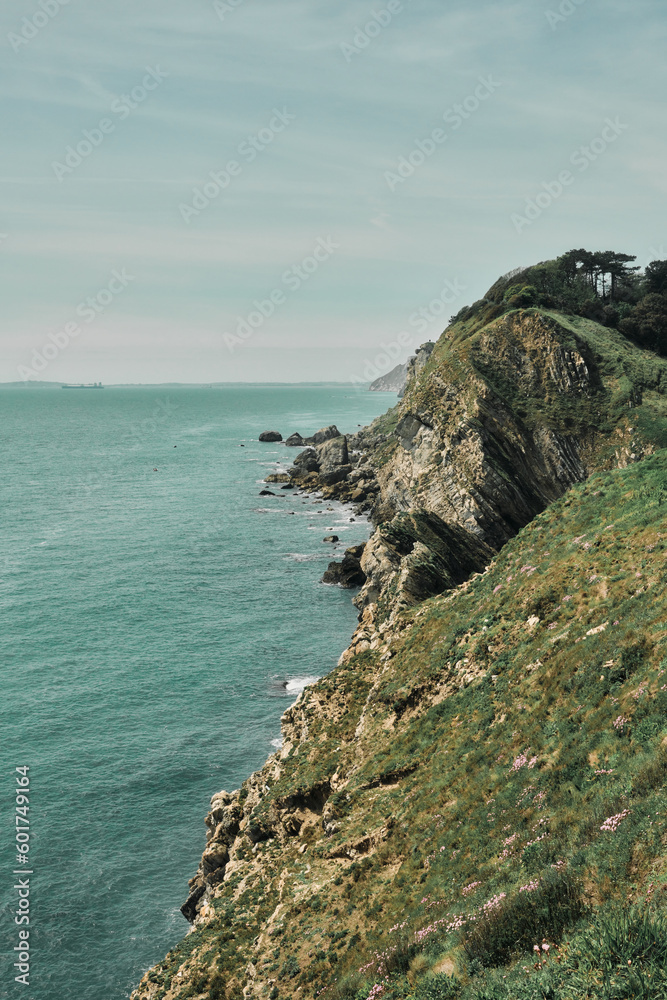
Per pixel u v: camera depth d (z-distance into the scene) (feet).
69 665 249.14
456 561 273.54
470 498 287.69
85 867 158.30
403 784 109.81
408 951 64.95
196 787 185.26
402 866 88.43
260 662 255.09
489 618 139.95
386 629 188.85
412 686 136.26
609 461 313.73
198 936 111.65
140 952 138.21
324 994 71.51
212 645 269.03
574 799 71.15
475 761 98.58
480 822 82.64
